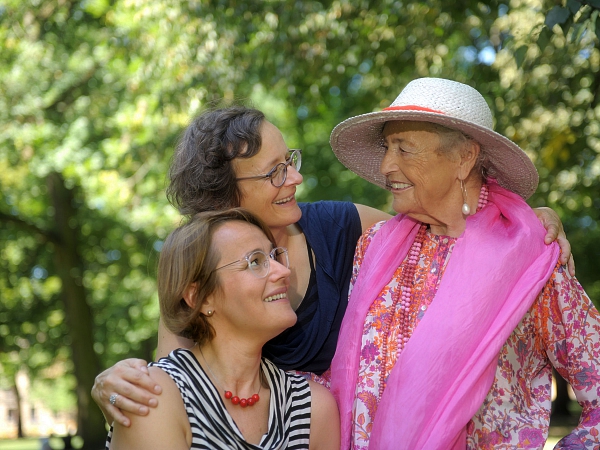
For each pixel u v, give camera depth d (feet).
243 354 7.60
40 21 34.35
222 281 7.48
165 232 36.19
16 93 35.60
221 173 8.57
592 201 27.91
